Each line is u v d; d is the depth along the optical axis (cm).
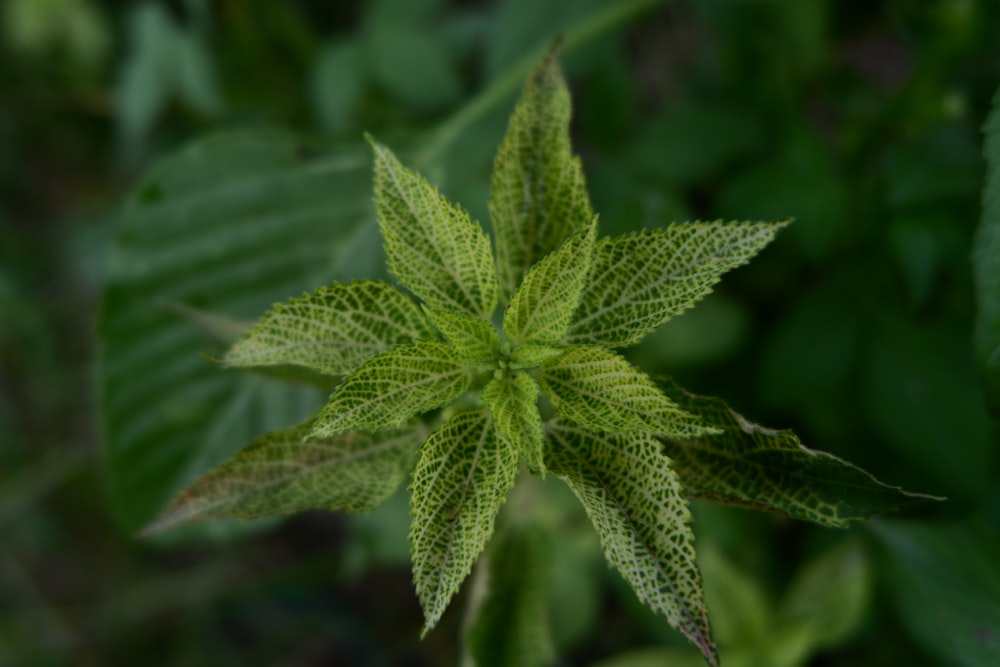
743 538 57
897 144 58
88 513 87
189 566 86
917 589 52
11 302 84
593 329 43
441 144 57
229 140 56
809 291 60
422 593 41
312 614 84
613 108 65
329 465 44
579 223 44
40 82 83
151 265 56
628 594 59
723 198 58
